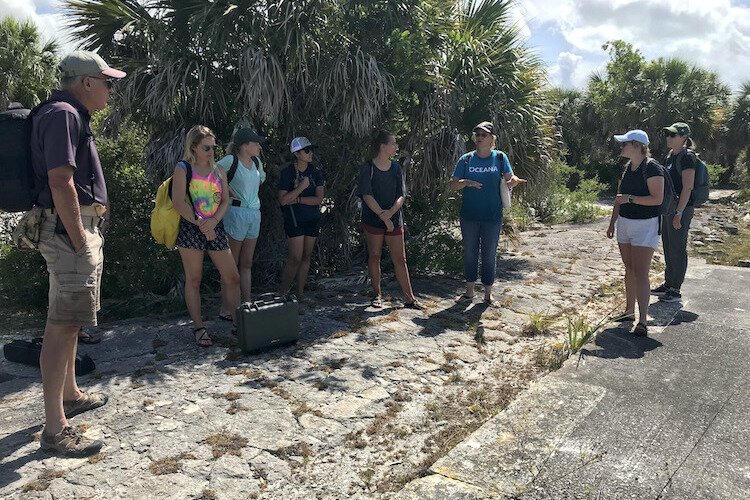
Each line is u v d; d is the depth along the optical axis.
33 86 15.28
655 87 22.38
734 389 3.71
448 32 7.05
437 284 6.51
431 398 3.66
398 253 5.43
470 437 3.12
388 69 6.50
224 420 3.24
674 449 2.99
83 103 2.92
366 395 3.64
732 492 2.62
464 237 5.72
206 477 2.71
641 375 3.94
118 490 2.59
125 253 5.54
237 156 4.90
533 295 6.14
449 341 4.67
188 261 4.29
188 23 5.88
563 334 4.92
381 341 4.60
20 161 2.69
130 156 5.99
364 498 2.66
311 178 5.50
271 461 2.88
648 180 4.61
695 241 9.89
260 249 6.49
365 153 6.77
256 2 5.95
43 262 5.52
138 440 3.00
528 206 11.02
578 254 8.45
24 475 2.68
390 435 3.20
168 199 4.23
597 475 2.75
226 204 4.40
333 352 4.32
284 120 6.44
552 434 3.14
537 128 8.09
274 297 4.57
